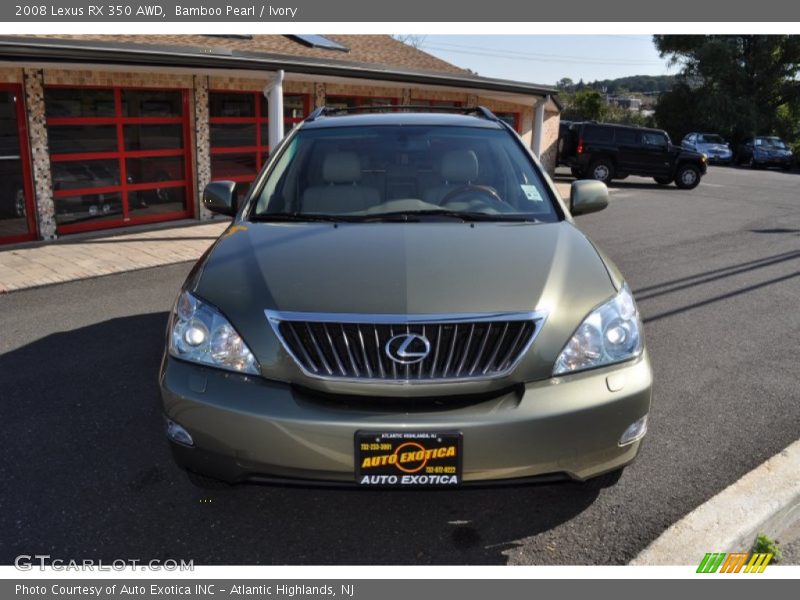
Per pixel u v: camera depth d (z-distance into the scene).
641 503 2.88
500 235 2.97
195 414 2.38
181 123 10.43
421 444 2.25
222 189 3.69
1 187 8.57
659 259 8.26
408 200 3.39
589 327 2.46
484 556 2.56
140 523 2.75
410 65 13.97
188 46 8.42
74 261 7.68
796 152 32.47
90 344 4.85
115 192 9.79
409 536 2.69
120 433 3.50
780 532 2.86
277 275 2.60
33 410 3.76
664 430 3.58
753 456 3.29
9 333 5.12
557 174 23.09
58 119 8.91
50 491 2.96
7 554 2.55
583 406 2.34
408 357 2.31
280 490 2.99
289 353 2.35
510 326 2.38
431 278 2.52
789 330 5.38
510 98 15.22
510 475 2.33
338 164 3.55
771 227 11.34
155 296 6.23
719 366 4.55
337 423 2.26
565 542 2.63
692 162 19.59
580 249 2.90
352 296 2.43
